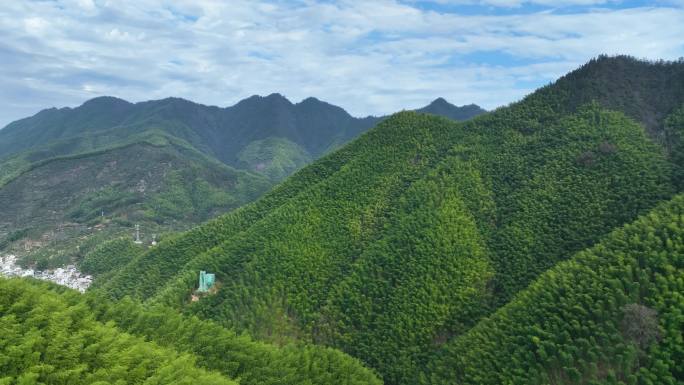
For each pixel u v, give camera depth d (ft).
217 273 378.73
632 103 415.85
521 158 404.16
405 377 274.16
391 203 422.41
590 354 209.46
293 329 323.37
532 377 218.18
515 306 261.24
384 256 348.38
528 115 463.83
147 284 425.28
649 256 232.12
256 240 403.75
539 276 294.25
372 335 304.30
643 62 470.80
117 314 245.65
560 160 373.40
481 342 257.34
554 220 328.08
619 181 326.65
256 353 242.58
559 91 464.65
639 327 204.13
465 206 373.81
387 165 470.39
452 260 323.98
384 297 322.96
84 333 181.37
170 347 225.35
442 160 446.60
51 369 155.12
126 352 178.91
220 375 207.21
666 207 265.13
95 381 156.87
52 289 273.33
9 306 184.55
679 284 212.43
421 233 350.84
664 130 377.30
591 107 418.72
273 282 353.31
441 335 293.64
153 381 168.35
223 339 248.32
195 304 344.08
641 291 223.10
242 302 342.44
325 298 343.87
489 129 475.31
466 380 243.60
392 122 534.78
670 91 423.64
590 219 313.12
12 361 153.17
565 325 227.20
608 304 223.51
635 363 198.59
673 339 194.70
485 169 412.98
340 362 260.42
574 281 246.06
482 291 309.01
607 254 250.78
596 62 472.44
